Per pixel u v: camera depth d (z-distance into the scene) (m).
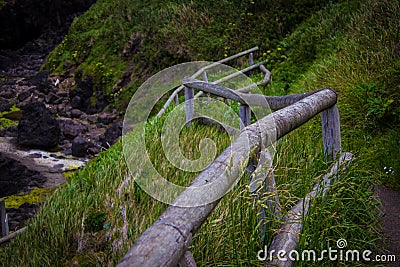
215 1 14.09
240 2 13.55
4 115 16.64
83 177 4.40
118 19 17.62
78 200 3.55
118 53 16.06
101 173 3.97
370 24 7.27
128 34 16.20
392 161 4.05
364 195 2.86
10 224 7.02
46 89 17.84
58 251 3.08
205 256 2.09
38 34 32.22
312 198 2.48
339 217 2.57
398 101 5.06
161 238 1.29
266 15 12.19
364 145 4.48
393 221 3.21
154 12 15.96
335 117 3.39
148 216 2.95
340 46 7.67
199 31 13.23
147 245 1.25
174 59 13.34
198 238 2.16
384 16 7.14
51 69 19.47
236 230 2.18
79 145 12.23
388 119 4.93
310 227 2.39
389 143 4.41
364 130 4.91
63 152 12.65
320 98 3.07
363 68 5.88
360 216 2.91
